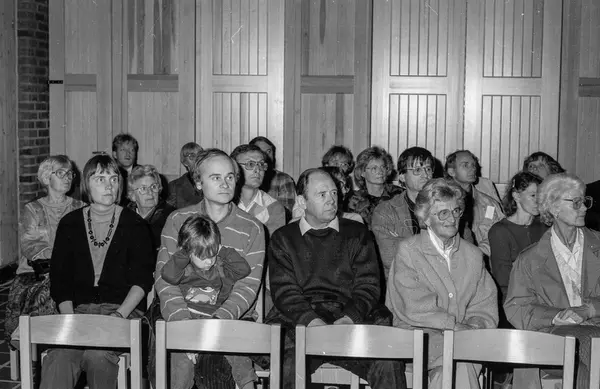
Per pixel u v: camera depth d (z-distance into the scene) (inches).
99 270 163.6
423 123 291.0
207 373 146.9
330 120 293.7
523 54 285.7
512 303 156.1
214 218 157.9
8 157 287.3
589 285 153.3
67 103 302.5
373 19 289.9
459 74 287.7
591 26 284.0
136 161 293.1
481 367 144.6
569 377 122.3
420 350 125.5
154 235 196.5
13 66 288.8
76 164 303.3
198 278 152.0
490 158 289.9
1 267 285.1
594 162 288.5
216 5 294.4
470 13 286.0
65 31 300.5
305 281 158.6
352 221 164.2
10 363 187.5
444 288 150.3
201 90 297.3
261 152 195.0
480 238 220.8
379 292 157.9
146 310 167.6
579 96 286.4
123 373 148.9
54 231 186.7
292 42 292.2
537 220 180.7
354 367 146.6
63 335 134.0
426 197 150.1
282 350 149.7
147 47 297.9
